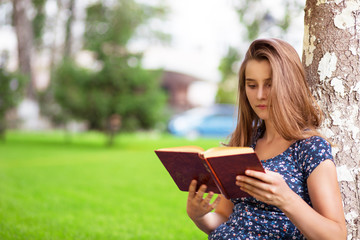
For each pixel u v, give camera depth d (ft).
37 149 42.37
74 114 48.03
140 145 48.78
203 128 64.34
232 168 5.65
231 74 76.84
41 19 76.89
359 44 7.89
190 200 6.73
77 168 30.40
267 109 6.64
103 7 50.31
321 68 8.16
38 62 87.30
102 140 56.80
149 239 14.33
